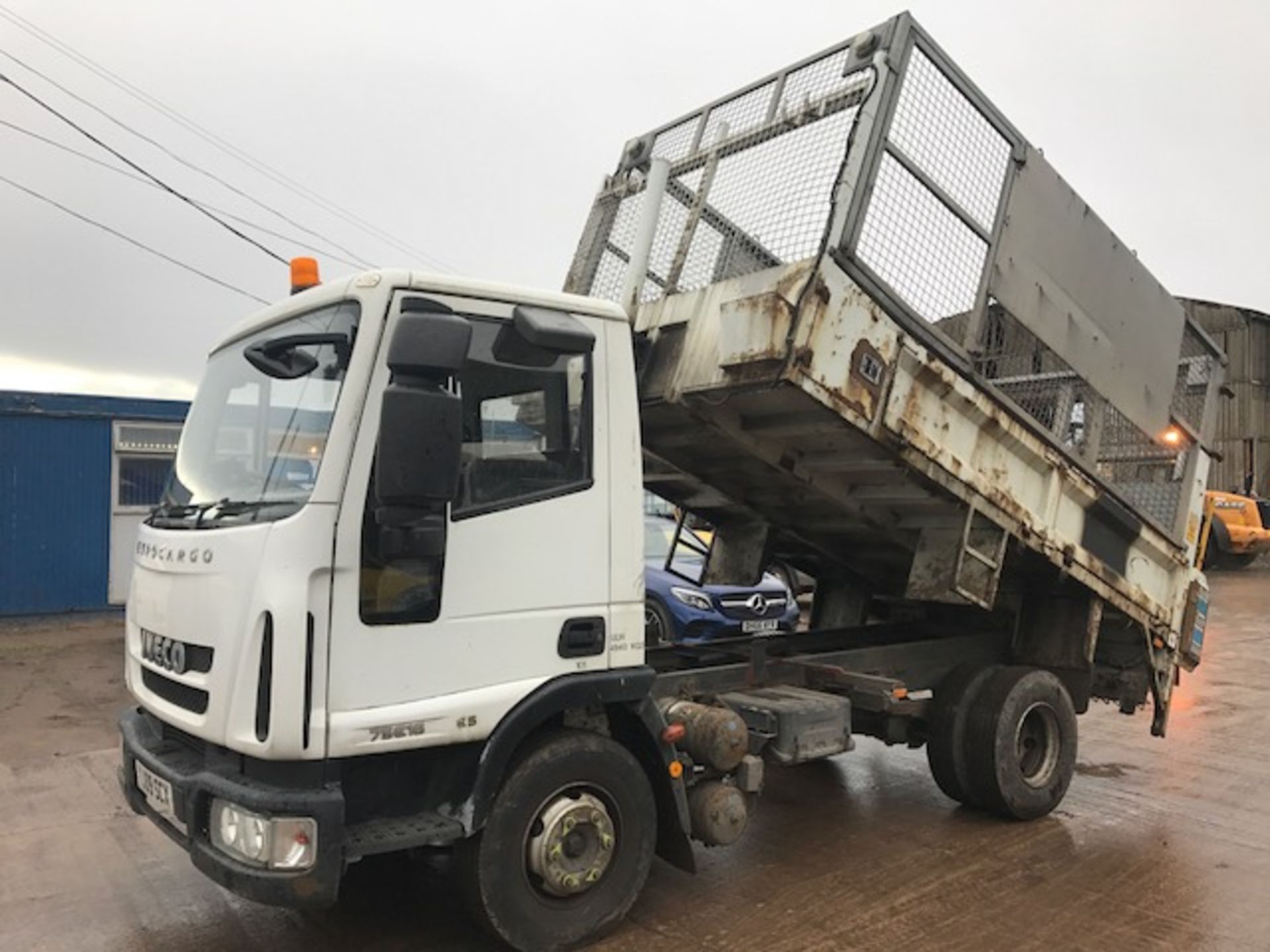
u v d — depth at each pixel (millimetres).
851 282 4398
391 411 3154
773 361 4234
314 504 3291
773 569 9508
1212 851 5262
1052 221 5344
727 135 5297
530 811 3748
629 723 4203
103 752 7066
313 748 3223
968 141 4906
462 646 3564
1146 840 5430
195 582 3561
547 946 3787
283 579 3240
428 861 4578
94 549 13117
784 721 4926
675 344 4863
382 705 3377
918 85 4656
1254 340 25672
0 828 5453
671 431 5484
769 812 5895
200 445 4148
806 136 4734
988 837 5457
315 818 3191
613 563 3998
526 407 3789
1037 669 5961
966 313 4930
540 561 3781
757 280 4484
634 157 5965
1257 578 20906
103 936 4141
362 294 3506
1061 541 5637
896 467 5016
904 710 5789
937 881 4777
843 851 5203
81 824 5508
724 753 4375
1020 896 4609
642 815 4066
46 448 12836
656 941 4062
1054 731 5883
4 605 12602
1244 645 13008
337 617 3299
